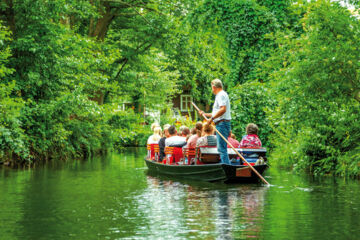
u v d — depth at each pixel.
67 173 10.59
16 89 13.05
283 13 13.84
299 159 10.01
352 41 8.59
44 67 13.88
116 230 4.62
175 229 4.63
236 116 12.55
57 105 14.02
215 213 5.43
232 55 14.13
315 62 8.53
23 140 13.33
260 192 7.12
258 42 13.85
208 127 9.05
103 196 6.90
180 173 9.48
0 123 12.37
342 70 8.57
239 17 14.02
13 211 5.71
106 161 14.77
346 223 4.86
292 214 5.34
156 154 11.71
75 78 15.18
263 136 12.53
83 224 4.93
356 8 8.80
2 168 11.93
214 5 14.50
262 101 12.55
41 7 13.48
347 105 9.07
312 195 6.73
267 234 4.42
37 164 13.30
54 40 13.84
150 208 5.82
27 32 13.75
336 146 9.44
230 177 8.13
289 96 9.33
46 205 6.14
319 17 8.65
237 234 4.41
